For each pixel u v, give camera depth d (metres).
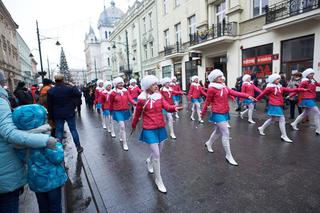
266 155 4.97
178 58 21.75
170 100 7.62
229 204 3.16
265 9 12.68
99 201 3.41
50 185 2.28
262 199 3.24
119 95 6.02
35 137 1.92
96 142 6.90
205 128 8.00
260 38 13.58
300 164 4.39
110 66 54.69
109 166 4.83
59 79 5.34
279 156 4.87
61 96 5.31
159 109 3.72
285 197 3.26
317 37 10.71
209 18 17.39
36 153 2.24
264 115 9.74
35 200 3.32
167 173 4.30
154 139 3.66
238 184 3.72
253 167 4.37
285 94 9.95
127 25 35.34
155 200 3.38
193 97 9.16
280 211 2.94
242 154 5.12
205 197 3.38
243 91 8.55
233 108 12.11
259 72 13.95
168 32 23.50
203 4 17.59
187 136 7.00
